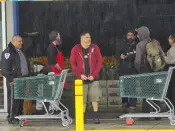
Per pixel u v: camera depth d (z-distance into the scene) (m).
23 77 12.88
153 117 13.36
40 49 15.34
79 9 15.48
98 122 13.30
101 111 14.95
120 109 14.91
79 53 12.89
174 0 15.34
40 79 12.55
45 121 13.93
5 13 14.89
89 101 13.21
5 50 13.08
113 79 15.07
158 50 13.09
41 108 13.98
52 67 13.30
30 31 15.34
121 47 14.54
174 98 13.30
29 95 12.61
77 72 12.84
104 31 15.50
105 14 15.48
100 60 12.96
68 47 15.42
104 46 15.48
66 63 15.06
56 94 12.59
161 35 15.38
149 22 15.42
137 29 14.27
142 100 14.26
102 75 15.12
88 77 12.79
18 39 13.12
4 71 13.02
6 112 14.89
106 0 15.45
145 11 15.41
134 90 12.38
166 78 12.27
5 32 14.89
